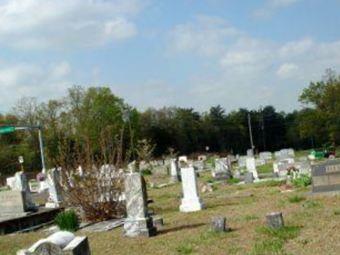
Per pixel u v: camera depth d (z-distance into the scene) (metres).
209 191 30.27
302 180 26.00
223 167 41.00
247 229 14.42
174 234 15.34
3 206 24.23
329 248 11.22
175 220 18.41
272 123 130.88
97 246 14.78
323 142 78.25
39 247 8.45
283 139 130.38
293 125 125.62
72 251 8.26
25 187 31.70
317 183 20.75
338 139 73.31
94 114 86.75
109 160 21.67
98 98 88.06
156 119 120.75
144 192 15.91
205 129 126.06
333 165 20.52
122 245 14.54
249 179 33.28
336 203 17.66
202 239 13.84
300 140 125.81
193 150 123.88
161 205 25.03
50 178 28.64
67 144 23.03
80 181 20.69
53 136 78.75
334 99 72.06
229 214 18.28
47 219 24.55
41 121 83.12
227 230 14.61
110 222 19.58
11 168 82.00
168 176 51.31
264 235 13.34
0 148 82.69
